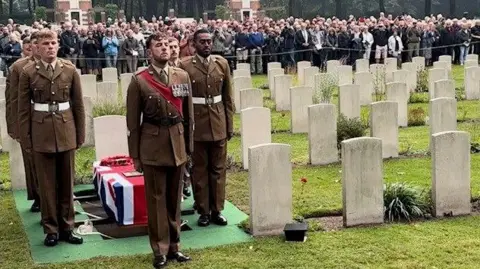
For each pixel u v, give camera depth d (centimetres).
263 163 798
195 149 841
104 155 1091
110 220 888
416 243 770
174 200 721
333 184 1045
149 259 734
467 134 863
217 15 5431
